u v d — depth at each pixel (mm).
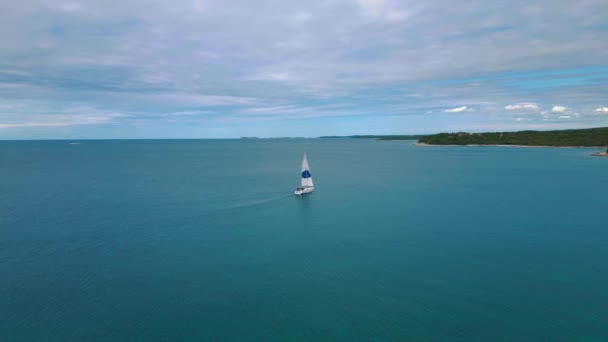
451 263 43625
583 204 73750
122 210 69250
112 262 44250
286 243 50906
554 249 47781
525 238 52156
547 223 59656
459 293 36500
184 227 58406
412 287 37781
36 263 43875
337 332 30562
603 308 33500
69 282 39031
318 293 36781
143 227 58281
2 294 36406
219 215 66062
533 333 30109
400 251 47500
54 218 63344
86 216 64875
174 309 33906
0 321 31906
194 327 31219
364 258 45344
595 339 29328
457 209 69938
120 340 29469
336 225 59312
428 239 52062
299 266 43062
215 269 42344
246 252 47562
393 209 70188
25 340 29422
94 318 32375
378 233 54938
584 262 43531
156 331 30641
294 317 32656
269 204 75062
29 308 33906
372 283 38719
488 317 32312
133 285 38375
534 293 36344
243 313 33312
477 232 55062
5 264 43531
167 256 46250
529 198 80062
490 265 42875
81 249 48562
